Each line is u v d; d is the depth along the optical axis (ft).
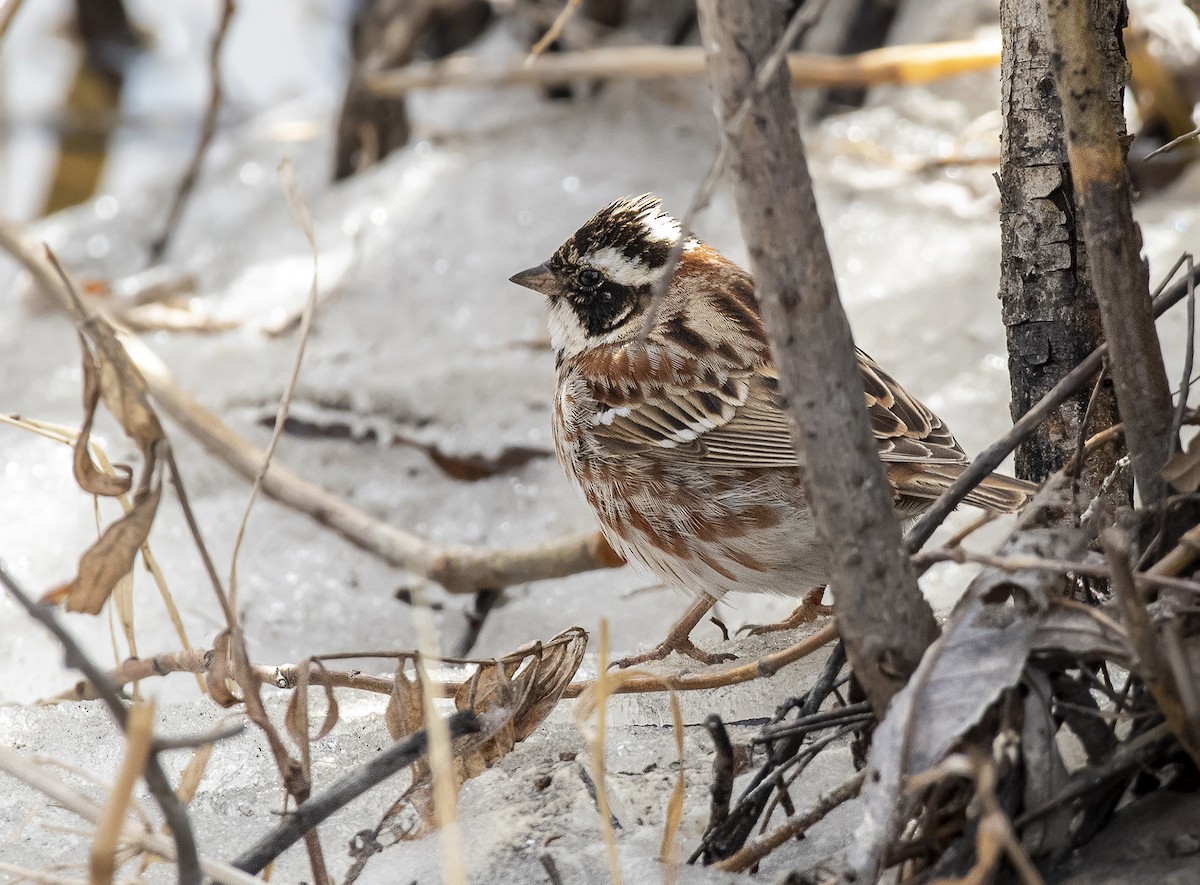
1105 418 21.57
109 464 24.50
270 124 58.23
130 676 23.16
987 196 43.91
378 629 32.07
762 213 14.88
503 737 19.61
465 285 43.55
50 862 19.93
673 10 54.44
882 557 15.65
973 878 13.43
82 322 17.13
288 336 42.45
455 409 38.27
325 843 20.35
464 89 54.29
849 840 18.22
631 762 21.89
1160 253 38.50
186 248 50.11
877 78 43.52
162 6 68.49
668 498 27.73
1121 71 19.75
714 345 27.76
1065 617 15.78
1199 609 16.05
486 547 34.24
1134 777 16.67
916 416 26.76
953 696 15.25
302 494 34.71
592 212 45.68
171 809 15.01
